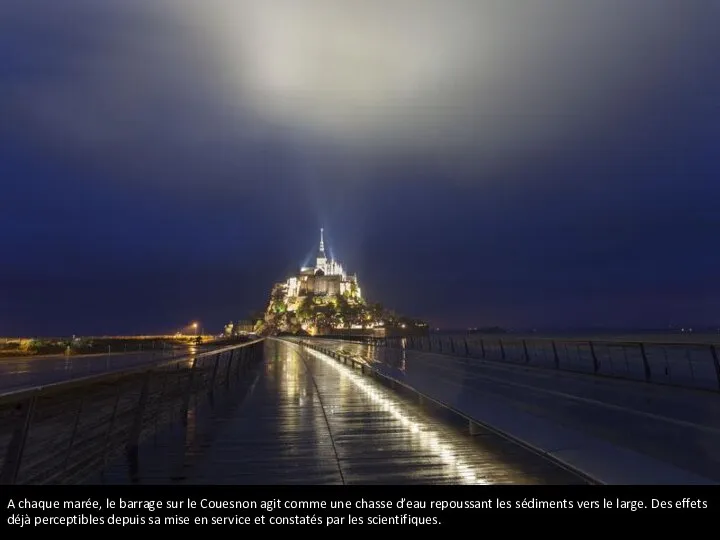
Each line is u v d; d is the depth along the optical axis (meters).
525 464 8.00
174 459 8.54
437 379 22.28
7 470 5.43
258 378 23.61
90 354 111.50
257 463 8.24
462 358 41.22
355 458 8.52
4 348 120.00
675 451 9.47
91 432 8.88
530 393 18.42
